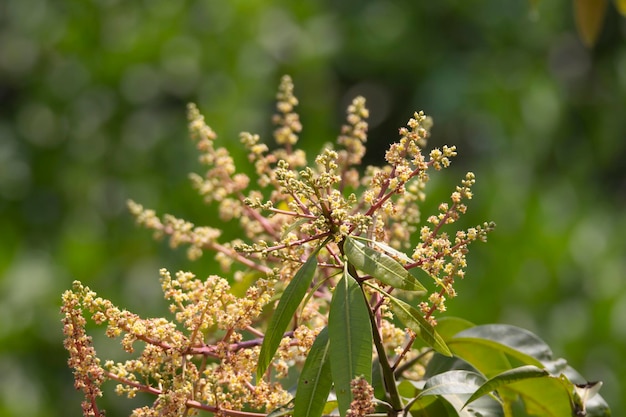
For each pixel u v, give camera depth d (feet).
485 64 28.58
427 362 8.87
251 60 27.27
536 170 27.27
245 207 9.55
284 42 27.84
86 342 6.88
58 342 23.99
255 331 7.86
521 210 24.08
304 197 6.89
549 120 27.66
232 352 7.25
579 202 26.53
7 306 23.99
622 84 29.19
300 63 27.25
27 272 24.52
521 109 27.55
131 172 26.27
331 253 6.93
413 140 6.97
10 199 26.71
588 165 28.04
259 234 9.93
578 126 28.78
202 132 9.72
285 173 6.75
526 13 29.07
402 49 29.12
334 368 6.28
